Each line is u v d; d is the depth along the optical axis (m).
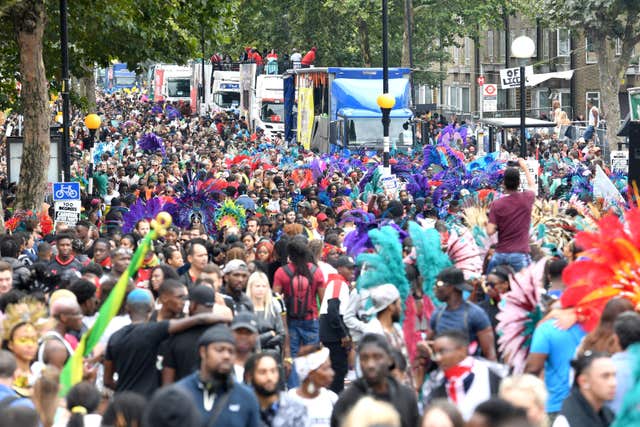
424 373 17.31
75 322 17.75
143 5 51.41
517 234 23.48
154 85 160.50
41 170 44.09
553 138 83.50
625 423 12.87
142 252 15.98
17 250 28.67
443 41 110.62
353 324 21.52
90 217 39.78
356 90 72.38
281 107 105.06
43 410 14.08
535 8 98.19
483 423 11.34
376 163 52.81
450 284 17.70
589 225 26.03
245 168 57.22
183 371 16.00
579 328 16.61
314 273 23.53
